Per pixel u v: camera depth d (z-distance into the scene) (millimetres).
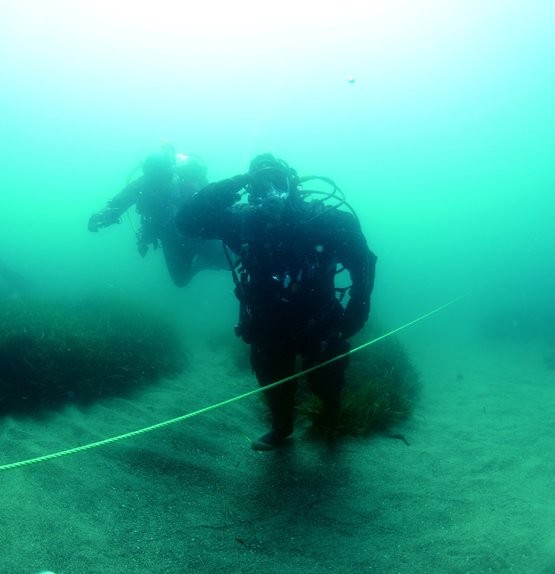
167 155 5797
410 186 93062
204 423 4535
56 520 2688
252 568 2408
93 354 5117
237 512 3008
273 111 76000
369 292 3312
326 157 84375
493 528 2711
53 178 98500
